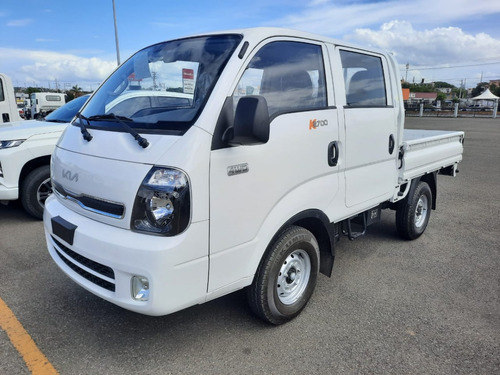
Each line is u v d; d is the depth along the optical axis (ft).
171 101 8.70
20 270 13.11
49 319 10.28
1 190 16.96
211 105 7.73
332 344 9.45
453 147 18.19
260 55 8.73
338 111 10.47
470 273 13.51
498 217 20.15
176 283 7.41
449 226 18.66
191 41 9.78
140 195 7.32
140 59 10.58
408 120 106.32
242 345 9.36
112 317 10.41
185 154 7.31
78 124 10.12
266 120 7.26
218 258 8.00
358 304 11.35
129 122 8.54
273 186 8.82
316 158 9.84
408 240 16.62
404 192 14.87
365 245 16.10
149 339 9.52
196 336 9.67
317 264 10.68
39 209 18.10
